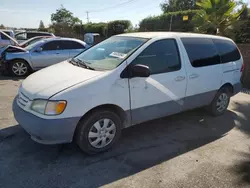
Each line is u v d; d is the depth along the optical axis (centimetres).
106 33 2503
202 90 416
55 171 278
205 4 988
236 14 969
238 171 291
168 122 441
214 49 438
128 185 258
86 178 268
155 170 288
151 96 341
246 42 1004
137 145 348
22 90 307
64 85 282
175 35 383
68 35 2925
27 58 811
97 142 311
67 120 273
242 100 609
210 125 434
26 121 279
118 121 324
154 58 345
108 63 330
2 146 328
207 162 309
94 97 287
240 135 396
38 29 3428
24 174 270
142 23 2072
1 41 1148
